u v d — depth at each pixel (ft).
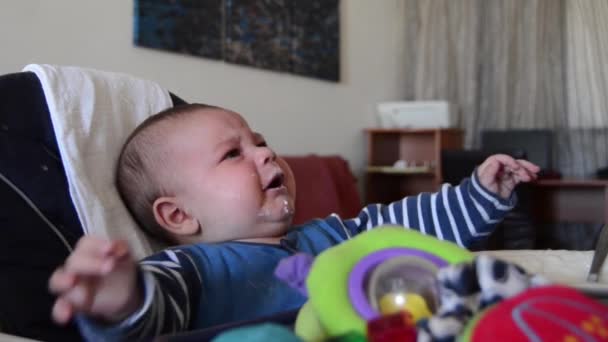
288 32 9.67
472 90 11.60
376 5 11.95
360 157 11.59
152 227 2.96
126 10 7.14
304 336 1.58
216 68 8.41
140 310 1.63
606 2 10.60
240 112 8.83
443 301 1.44
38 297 2.32
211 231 2.71
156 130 2.92
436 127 10.82
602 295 1.98
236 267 2.37
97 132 3.05
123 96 3.34
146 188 2.88
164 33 7.58
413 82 12.22
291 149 9.84
